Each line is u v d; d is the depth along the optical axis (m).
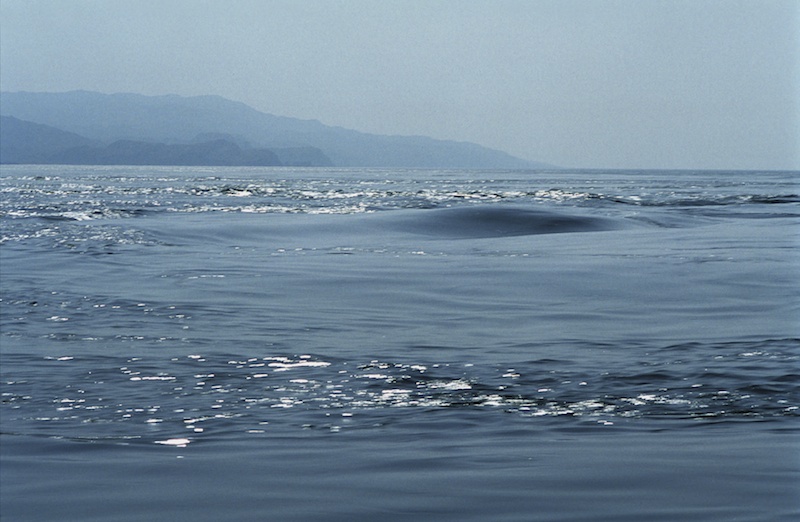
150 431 7.78
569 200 67.75
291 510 5.13
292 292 18.58
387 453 6.70
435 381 9.98
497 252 27.72
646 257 25.19
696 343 12.23
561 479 5.76
